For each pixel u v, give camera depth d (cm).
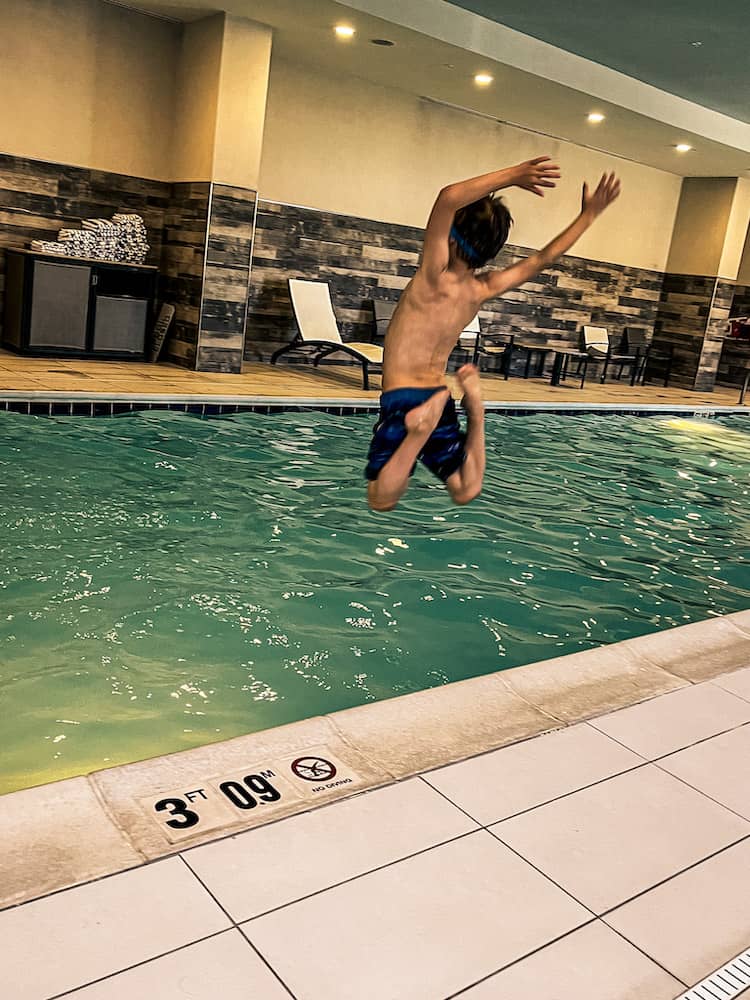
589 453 773
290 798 201
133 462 550
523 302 1262
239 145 850
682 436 927
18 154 822
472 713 252
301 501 514
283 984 149
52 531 411
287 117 982
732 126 1098
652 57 885
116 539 413
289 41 891
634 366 1318
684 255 1374
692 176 1352
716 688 287
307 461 612
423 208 1122
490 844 193
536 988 155
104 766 241
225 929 160
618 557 482
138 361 897
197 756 214
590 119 1063
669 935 173
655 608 408
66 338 845
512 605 390
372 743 229
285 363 1055
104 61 842
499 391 1023
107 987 144
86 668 293
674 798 220
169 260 916
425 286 224
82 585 357
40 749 246
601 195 234
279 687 294
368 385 919
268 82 888
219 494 507
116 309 869
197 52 852
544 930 170
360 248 1081
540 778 222
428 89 1028
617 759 235
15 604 332
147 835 183
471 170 1148
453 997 151
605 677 287
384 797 206
